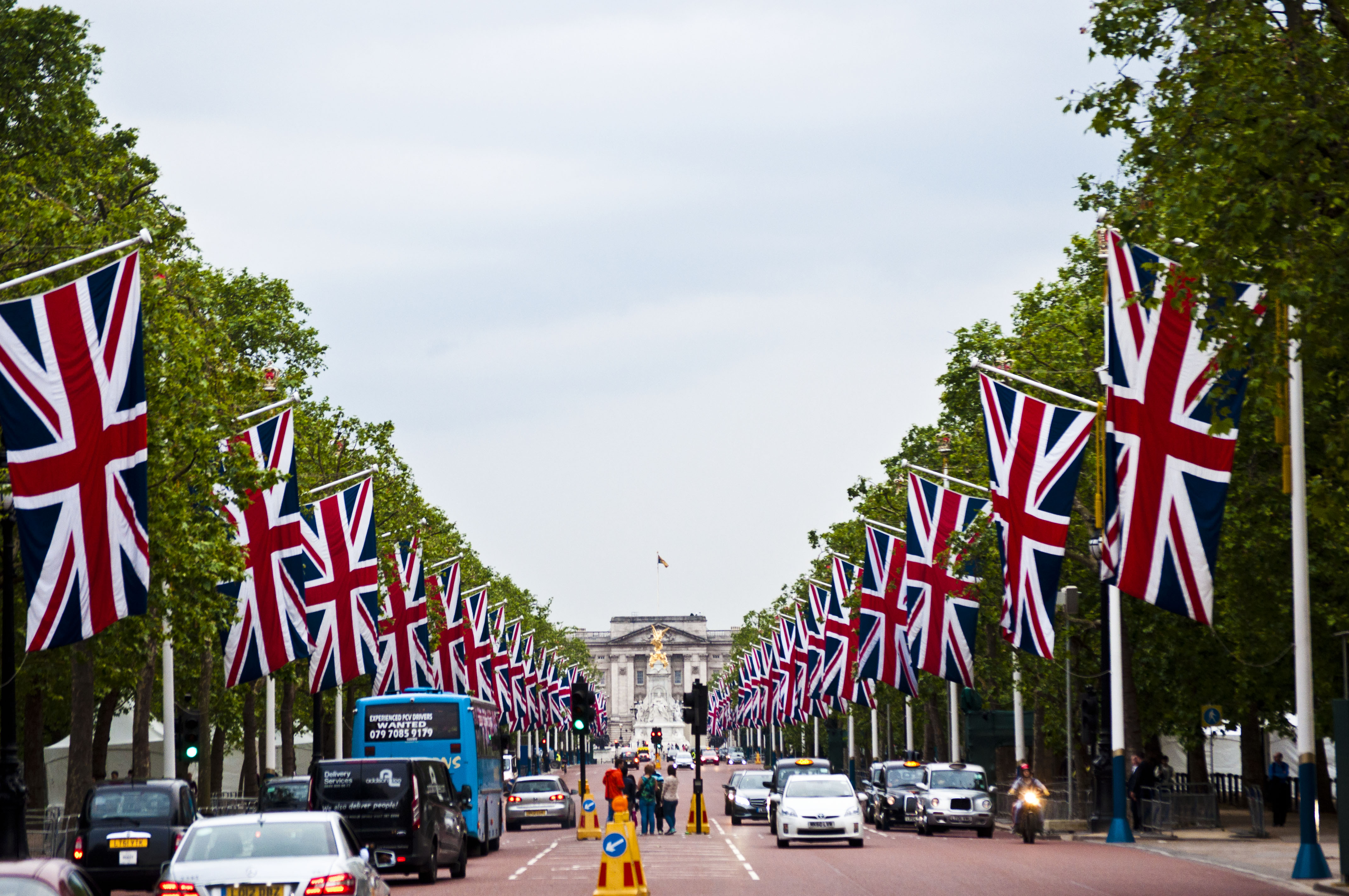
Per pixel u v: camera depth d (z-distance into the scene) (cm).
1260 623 6712
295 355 10844
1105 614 7075
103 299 4150
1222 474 4541
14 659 5141
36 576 4016
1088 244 7712
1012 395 6056
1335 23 3681
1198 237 3753
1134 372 4666
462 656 10900
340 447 10656
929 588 7588
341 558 7181
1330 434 4453
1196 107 3647
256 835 2964
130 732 10794
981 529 7444
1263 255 3694
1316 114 3522
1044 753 10475
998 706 13238
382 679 8906
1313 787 4509
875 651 8300
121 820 4738
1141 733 8656
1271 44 3638
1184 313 4384
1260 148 3534
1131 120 3819
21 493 4025
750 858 6141
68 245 5734
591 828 8619
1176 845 6353
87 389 4106
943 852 6316
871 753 17850
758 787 10256
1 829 4588
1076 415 5912
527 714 16150
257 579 6066
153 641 6178
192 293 6762
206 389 5866
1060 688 8919
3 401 4050
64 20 8069
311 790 5019
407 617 8994
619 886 4025
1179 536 4569
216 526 5631
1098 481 6481
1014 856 5869
